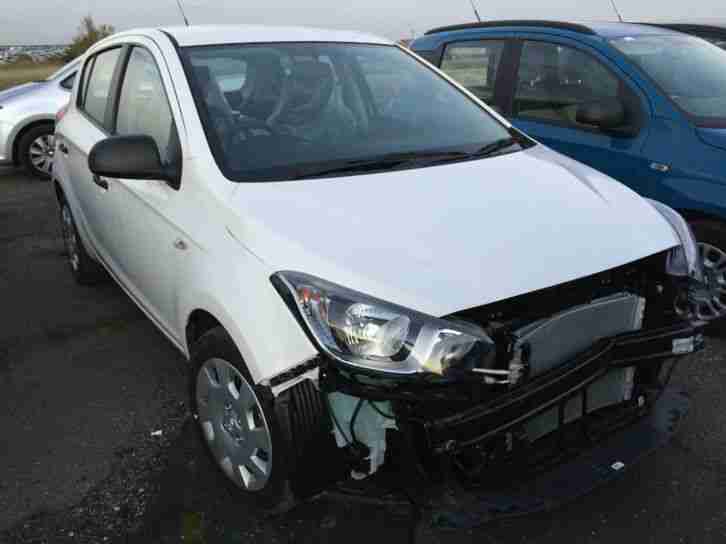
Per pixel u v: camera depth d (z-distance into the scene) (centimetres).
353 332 195
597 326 228
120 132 355
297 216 232
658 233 249
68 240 483
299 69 321
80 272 470
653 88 396
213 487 269
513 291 206
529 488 220
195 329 271
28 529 250
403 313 195
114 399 336
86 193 395
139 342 397
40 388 348
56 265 534
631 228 246
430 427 195
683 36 473
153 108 313
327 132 296
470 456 216
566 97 445
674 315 251
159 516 255
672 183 374
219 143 272
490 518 209
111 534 247
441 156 294
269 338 212
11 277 509
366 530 245
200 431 271
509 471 224
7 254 564
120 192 329
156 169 275
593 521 248
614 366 227
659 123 387
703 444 289
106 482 275
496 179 271
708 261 376
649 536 241
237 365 231
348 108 315
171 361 373
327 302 200
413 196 249
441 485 213
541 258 218
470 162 289
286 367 207
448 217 234
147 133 316
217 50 315
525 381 211
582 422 236
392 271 205
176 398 336
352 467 215
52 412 326
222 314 229
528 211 243
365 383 197
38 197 770
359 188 254
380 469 218
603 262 225
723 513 250
